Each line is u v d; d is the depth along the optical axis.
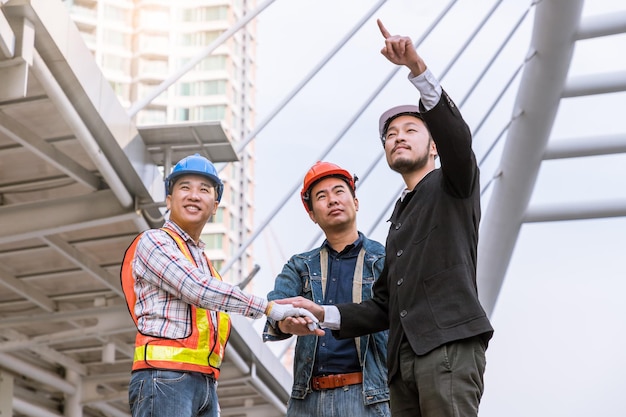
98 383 22.64
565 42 19.41
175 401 5.45
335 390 6.32
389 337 5.30
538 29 19.39
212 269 5.98
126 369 22.56
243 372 20.80
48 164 14.19
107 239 16.14
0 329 19.22
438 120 5.04
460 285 5.08
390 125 5.71
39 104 12.62
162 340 5.53
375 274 6.52
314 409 6.32
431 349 4.99
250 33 43.66
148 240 5.70
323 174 6.72
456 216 5.23
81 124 12.56
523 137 21.36
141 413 5.45
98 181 14.66
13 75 11.02
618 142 21.92
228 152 14.59
